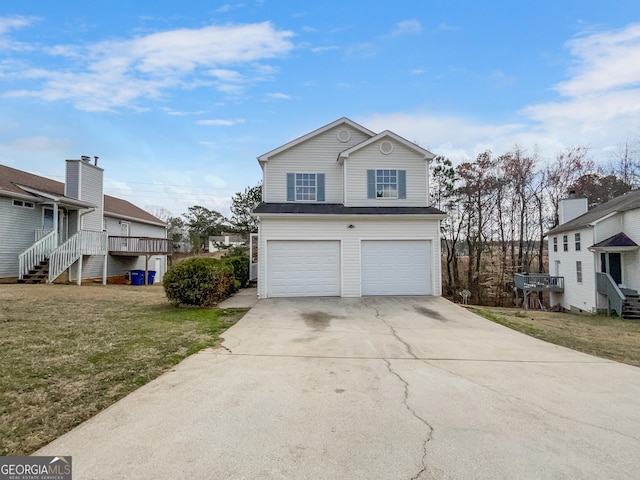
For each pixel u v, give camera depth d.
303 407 3.44
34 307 8.48
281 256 11.91
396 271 12.23
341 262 12.01
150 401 3.48
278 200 13.74
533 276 20.89
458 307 10.48
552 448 2.76
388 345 6.17
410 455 2.59
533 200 27.39
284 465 2.43
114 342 5.58
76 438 2.73
